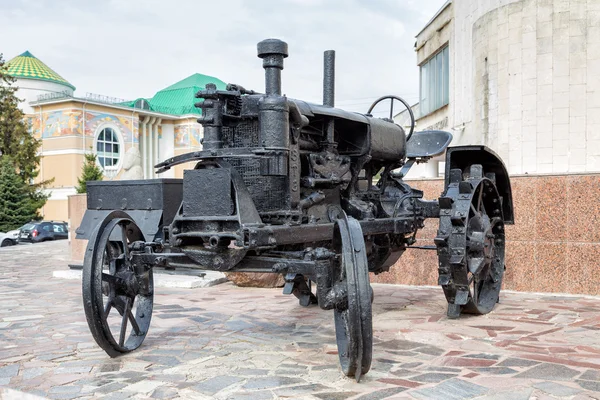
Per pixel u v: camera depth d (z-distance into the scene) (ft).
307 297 19.40
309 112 14.05
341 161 15.48
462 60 42.37
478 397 10.43
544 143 31.55
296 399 10.43
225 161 13.19
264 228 12.12
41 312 19.52
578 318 17.08
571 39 30.89
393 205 18.37
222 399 10.50
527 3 32.14
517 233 21.99
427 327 15.98
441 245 16.43
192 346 14.32
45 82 138.62
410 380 11.40
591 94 30.48
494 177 19.11
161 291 23.41
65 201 123.95
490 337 14.80
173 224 12.99
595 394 10.48
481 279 18.20
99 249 13.02
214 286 24.89
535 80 31.86
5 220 102.37
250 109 12.96
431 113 55.62
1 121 114.52
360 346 10.86
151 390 11.05
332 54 17.26
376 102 19.06
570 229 21.33
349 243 11.23
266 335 15.42
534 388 10.82
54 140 124.77
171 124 145.28
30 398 10.93
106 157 129.39
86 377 11.93
